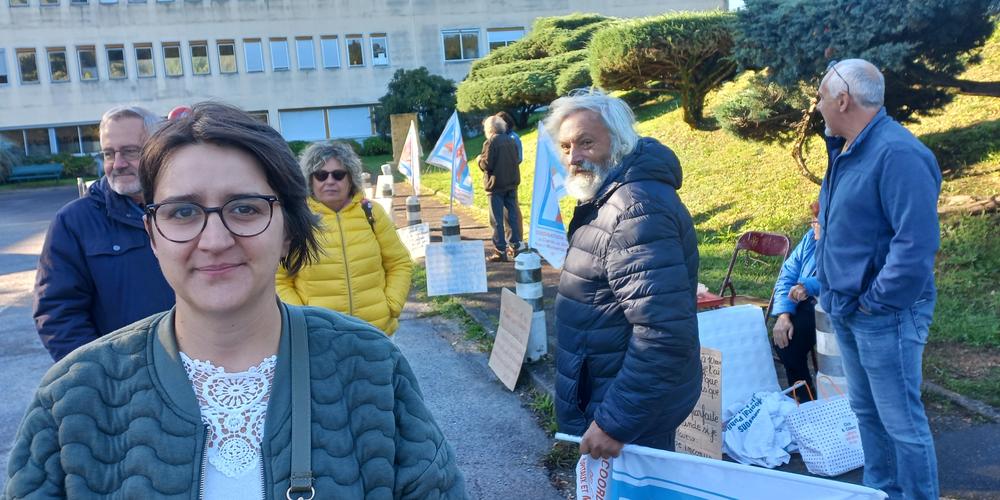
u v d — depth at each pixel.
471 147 27.97
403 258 4.17
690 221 2.72
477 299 8.17
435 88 34.84
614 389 2.58
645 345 2.50
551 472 4.31
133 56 37.34
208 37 38.00
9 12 35.81
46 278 2.80
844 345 3.32
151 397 1.41
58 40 36.50
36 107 36.69
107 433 1.39
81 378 1.40
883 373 3.08
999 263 6.39
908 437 3.07
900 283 2.89
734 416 4.21
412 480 1.51
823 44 6.50
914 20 6.08
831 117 3.10
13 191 30.66
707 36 11.94
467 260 7.54
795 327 4.55
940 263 6.66
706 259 8.12
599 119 2.67
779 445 4.09
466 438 4.83
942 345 5.28
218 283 1.42
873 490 2.26
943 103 7.51
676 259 2.53
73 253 2.80
